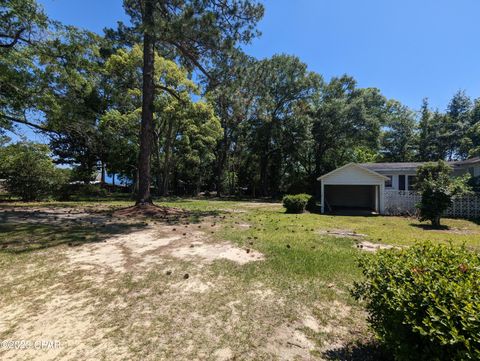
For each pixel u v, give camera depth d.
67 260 4.59
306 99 29.16
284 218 11.31
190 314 2.87
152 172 32.06
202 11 9.98
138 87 19.23
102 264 4.42
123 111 20.94
